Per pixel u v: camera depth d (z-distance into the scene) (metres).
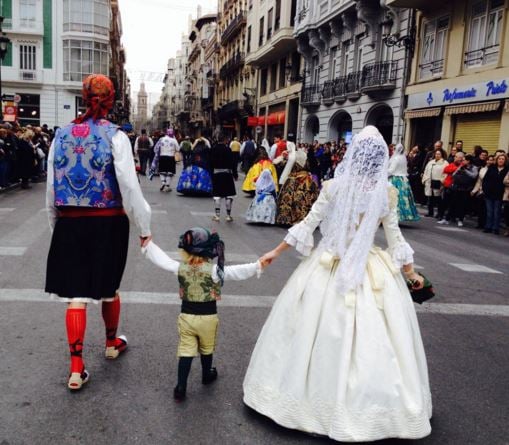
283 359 2.94
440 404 3.36
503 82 14.66
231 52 51.44
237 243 8.42
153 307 4.96
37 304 4.90
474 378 3.79
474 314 5.38
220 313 4.91
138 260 6.78
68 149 3.26
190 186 14.99
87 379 3.43
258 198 10.42
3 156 13.71
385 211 2.99
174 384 3.46
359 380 2.70
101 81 3.30
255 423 3.00
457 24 16.98
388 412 2.69
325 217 3.10
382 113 21.78
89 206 3.29
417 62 19.12
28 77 40.75
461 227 12.13
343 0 23.23
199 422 3.00
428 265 7.63
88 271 3.33
